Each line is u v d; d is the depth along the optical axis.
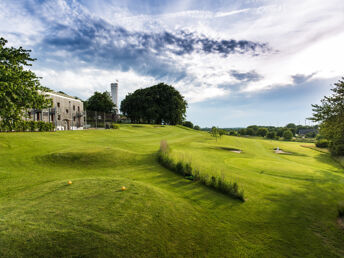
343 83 12.65
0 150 12.55
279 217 6.70
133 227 4.55
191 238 4.75
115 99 74.62
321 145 38.44
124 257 3.63
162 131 45.56
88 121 47.03
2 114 12.64
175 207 6.14
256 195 8.70
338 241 5.46
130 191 6.58
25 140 16.00
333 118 13.41
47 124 25.28
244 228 5.71
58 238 3.76
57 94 34.12
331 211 7.62
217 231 5.32
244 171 13.18
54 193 6.10
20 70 13.75
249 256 4.41
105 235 4.06
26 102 13.58
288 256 4.59
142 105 67.25
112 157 12.73
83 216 4.66
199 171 11.35
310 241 5.35
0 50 13.22
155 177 9.95
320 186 11.13
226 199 7.94
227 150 23.86
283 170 14.41
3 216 4.45
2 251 3.26
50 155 12.02
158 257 3.86
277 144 39.25
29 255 3.29
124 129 41.16
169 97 67.88
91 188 6.63
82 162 11.56
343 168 21.34
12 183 7.57
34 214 4.60
